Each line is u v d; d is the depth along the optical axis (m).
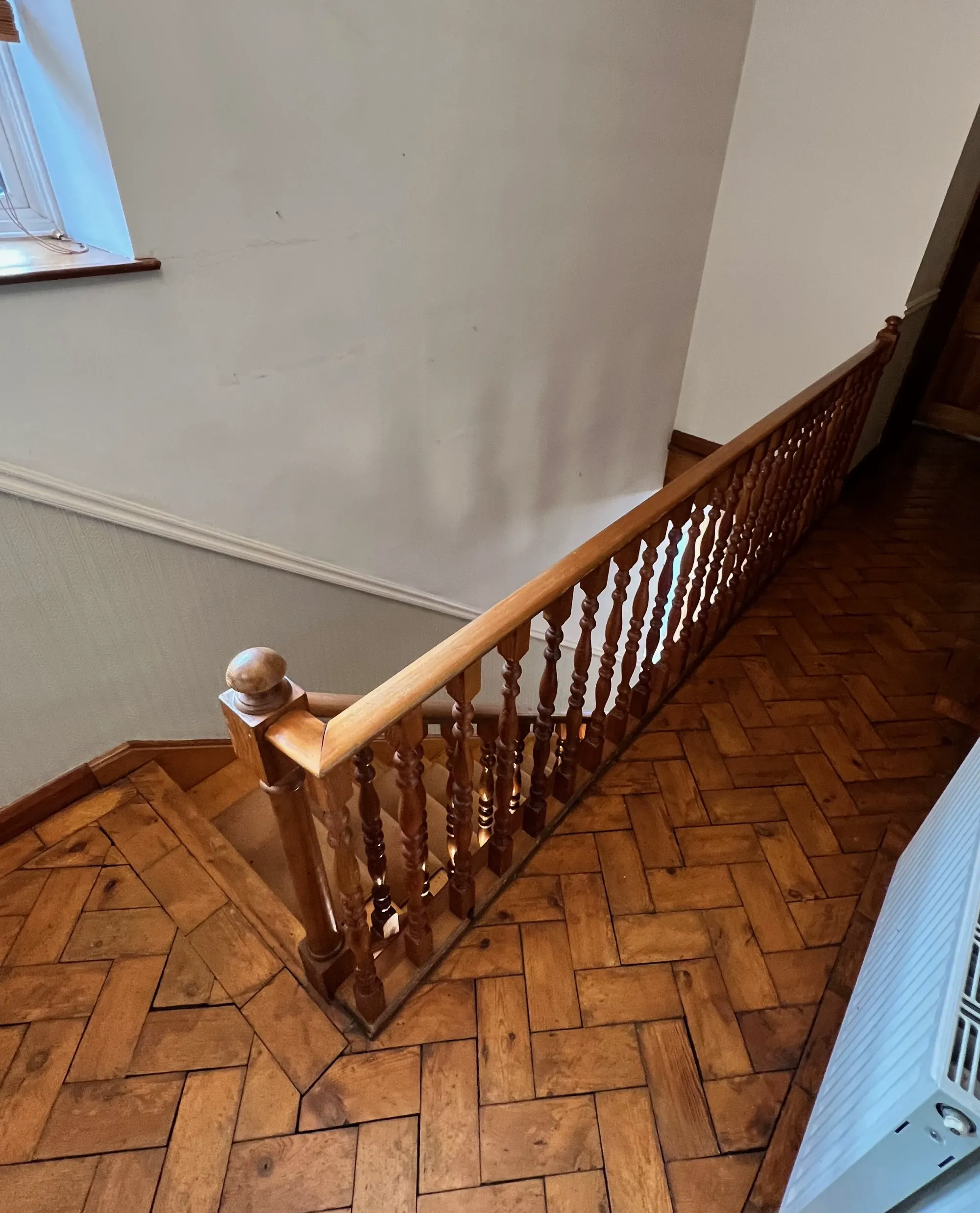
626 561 1.55
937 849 1.28
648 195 2.81
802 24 2.86
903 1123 0.79
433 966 1.49
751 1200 1.19
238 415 1.80
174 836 1.80
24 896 1.65
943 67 2.70
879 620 2.57
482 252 2.22
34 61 1.34
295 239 1.71
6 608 1.57
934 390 4.13
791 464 2.39
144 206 1.42
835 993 1.46
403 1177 1.21
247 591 2.05
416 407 2.28
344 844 1.08
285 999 1.45
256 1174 1.21
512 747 1.43
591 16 2.14
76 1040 1.38
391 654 2.71
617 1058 1.36
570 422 3.04
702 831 1.78
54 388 1.44
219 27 1.39
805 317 3.39
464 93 1.91
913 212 2.97
